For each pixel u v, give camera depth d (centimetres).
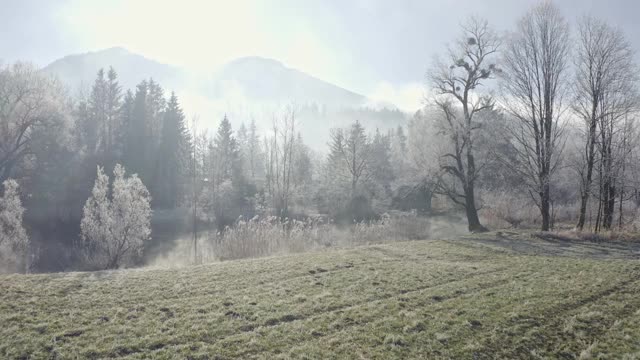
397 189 3825
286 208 4988
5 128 4100
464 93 2914
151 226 4216
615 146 2506
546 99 2530
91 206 2120
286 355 744
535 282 1271
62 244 3002
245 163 7519
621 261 1597
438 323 916
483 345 817
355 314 962
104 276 1248
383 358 747
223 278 1259
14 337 777
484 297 1114
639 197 3341
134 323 869
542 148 2531
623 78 2398
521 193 3366
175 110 6581
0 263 2100
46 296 1017
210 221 4700
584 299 1105
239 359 727
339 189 5347
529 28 2566
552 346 835
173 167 6138
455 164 3275
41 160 4606
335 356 749
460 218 3988
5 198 2209
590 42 2464
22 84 4109
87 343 767
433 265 1505
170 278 1243
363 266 1466
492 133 2839
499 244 2031
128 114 6362
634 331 904
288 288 1159
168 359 717
